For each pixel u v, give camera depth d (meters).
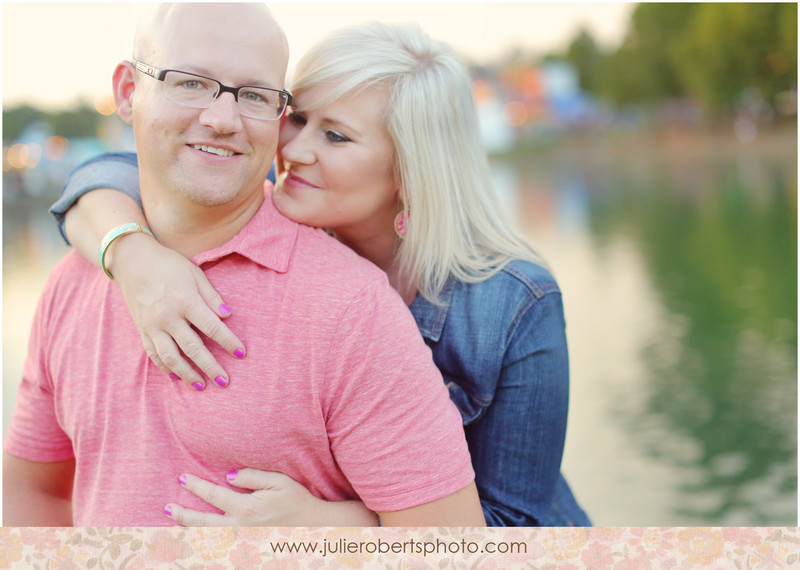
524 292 1.67
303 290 1.38
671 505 3.81
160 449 1.41
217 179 1.34
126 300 1.40
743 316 7.45
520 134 48.09
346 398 1.35
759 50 31.64
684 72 37.00
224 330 1.34
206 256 1.41
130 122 1.46
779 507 3.73
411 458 1.37
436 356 1.70
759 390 5.34
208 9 1.35
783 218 14.09
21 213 17.83
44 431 1.60
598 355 6.46
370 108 1.57
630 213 16.44
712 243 12.03
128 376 1.43
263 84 1.36
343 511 1.45
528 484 1.69
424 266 1.69
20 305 9.27
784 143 30.64
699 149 34.06
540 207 18.42
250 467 1.40
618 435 4.77
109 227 1.45
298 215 1.58
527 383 1.66
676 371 5.88
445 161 1.65
